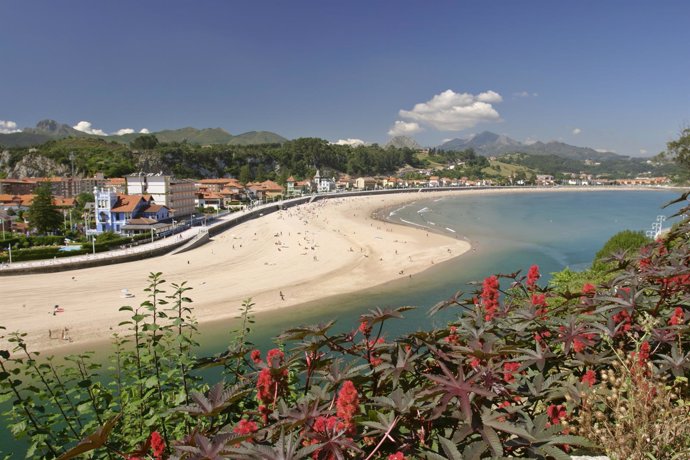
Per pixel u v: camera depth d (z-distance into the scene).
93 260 57.91
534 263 65.19
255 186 174.75
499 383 4.12
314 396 4.19
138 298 44.38
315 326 4.82
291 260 65.50
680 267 5.71
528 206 170.12
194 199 120.62
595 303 5.64
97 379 13.73
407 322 34.41
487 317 5.96
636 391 4.00
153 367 7.48
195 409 4.09
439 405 3.62
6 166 190.12
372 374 4.54
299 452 3.20
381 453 3.82
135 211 87.56
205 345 32.97
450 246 78.19
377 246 77.75
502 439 3.83
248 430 3.94
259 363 5.43
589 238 90.06
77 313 39.53
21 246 69.62
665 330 4.82
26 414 6.22
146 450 4.57
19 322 37.31
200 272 57.00
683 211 9.12
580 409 4.45
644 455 3.67
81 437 6.33
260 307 43.25
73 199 114.12
